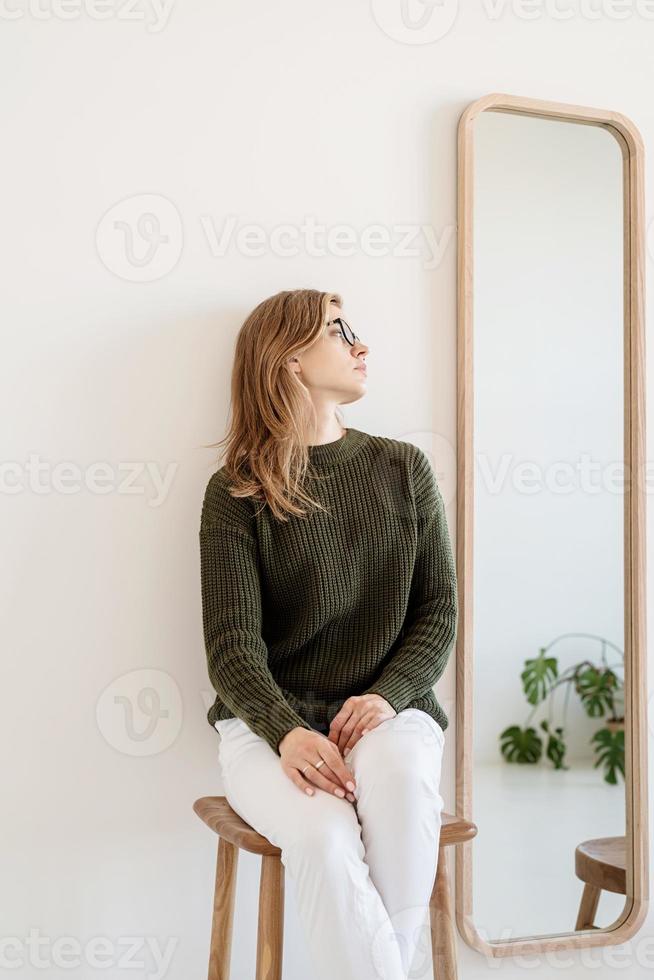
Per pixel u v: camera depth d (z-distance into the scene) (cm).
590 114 177
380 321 167
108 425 153
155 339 156
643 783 177
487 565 171
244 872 156
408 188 169
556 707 176
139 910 151
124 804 152
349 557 145
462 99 173
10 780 147
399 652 142
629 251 181
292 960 156
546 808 173
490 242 171
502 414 172
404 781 122
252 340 151
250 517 144
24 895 147
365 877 117
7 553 148
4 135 150
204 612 140
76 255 153
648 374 183
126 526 154
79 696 150
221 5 161
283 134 163
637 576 179
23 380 150
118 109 155
